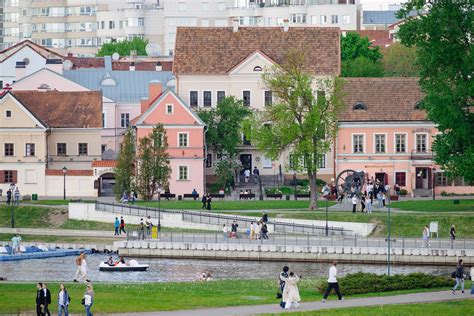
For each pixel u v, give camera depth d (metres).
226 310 197.88
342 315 192.62
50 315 197.50
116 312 197.88
